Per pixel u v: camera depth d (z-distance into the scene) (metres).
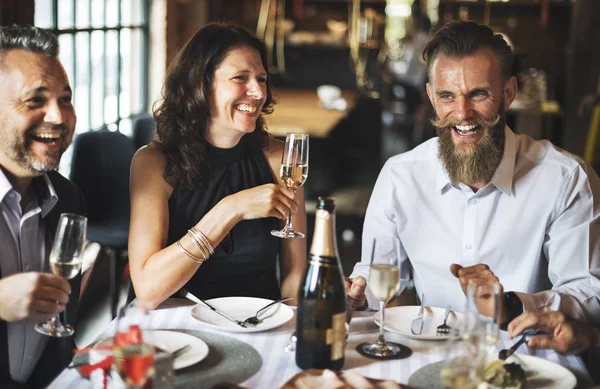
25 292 1.53
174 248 2.04
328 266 1.57
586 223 2.16
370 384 1.45
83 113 4.19
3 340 1.74
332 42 7.40
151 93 5.54
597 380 2.13
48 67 1.79
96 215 3.32
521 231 2.20
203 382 1.51
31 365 1.91
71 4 3.92
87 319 3.77
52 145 1.83
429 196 2.29
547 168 2.20
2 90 1.78
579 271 2.14
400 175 2.33
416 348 1.73
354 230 5.86
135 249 2.17
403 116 7.71
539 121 6.70
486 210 2.22
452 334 1.42
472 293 1.46
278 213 2.08
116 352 1.33
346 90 7.83
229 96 2.24
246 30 2.33
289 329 1.84
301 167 2.21
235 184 2.34
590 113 6.25
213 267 2.27
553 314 1.74
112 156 3.32
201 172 2.30
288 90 7.71
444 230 2.26
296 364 1.61
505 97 2.18
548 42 7.20
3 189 1.81
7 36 1.78
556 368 1.58
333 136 6.85
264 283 2.37
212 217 2.05
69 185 2.04
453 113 2.12
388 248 1.94
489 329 1.37
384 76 7.69
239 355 1.65
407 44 7.43
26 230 1.89
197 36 2.29
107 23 4.59
